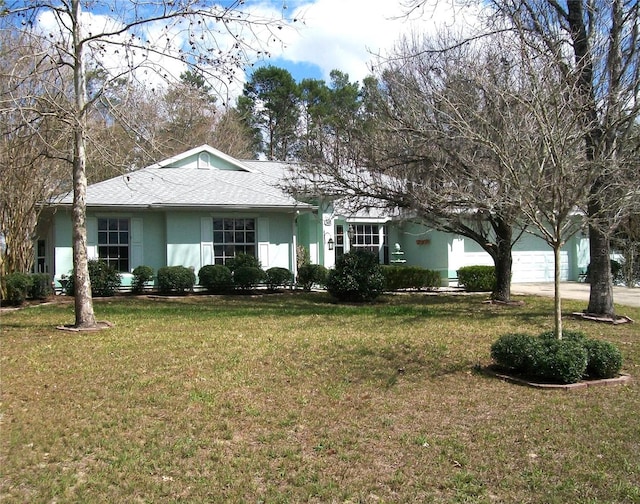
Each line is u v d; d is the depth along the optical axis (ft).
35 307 48.06
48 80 36.11
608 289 40.63
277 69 114.21
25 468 15.35
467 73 37.58
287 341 31.53
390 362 27.20
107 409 20.07
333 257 68.69
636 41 32.50
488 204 27.43
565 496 13.80
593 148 27.53
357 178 47.78
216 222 61.21
